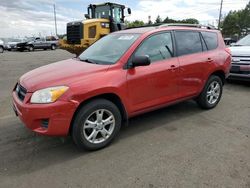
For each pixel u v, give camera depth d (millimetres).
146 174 3205
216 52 5512
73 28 12719
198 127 4648
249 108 5684
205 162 3451
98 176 3186
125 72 3951
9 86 8312
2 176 3193
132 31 4719
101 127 3807
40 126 3449
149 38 4371
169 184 3004
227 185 2965
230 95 6785
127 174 3213
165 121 4949
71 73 3682
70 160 3564
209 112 5449
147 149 3844
